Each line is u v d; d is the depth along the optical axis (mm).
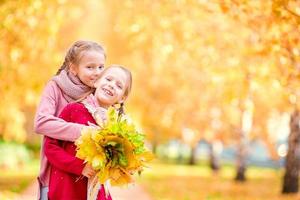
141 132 4617
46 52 17219
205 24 14422
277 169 38406
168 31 15258
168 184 24953
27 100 18812
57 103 4953
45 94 4949
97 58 4980
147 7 15945
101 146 4434
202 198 18547
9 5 13672
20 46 15180
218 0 10383
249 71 12984
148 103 29656
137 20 15945
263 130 26625
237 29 13562
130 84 5090
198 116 28047
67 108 4828
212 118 27953
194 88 23344
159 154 66250
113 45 26969
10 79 17125
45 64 17688
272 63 11516
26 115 36875
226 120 26703
